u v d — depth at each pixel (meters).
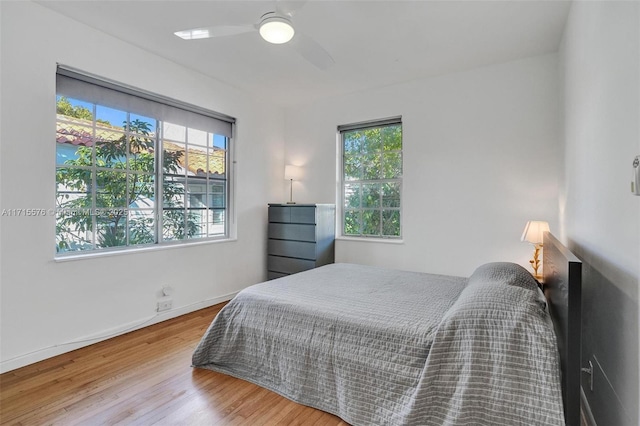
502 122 3.27
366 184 4.22
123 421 1.67
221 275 3.81
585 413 1.73
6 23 2.20
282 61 3.25
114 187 2.94
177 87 3.30
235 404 1.83
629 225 1.19
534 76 3.12
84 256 2.63
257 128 4.30
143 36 2.79
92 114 2.78
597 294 1.60
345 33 2.70
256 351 2.06
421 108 3.70
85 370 2.21
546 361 1.25
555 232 3.04
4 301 2.20
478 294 1.56
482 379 1.33
